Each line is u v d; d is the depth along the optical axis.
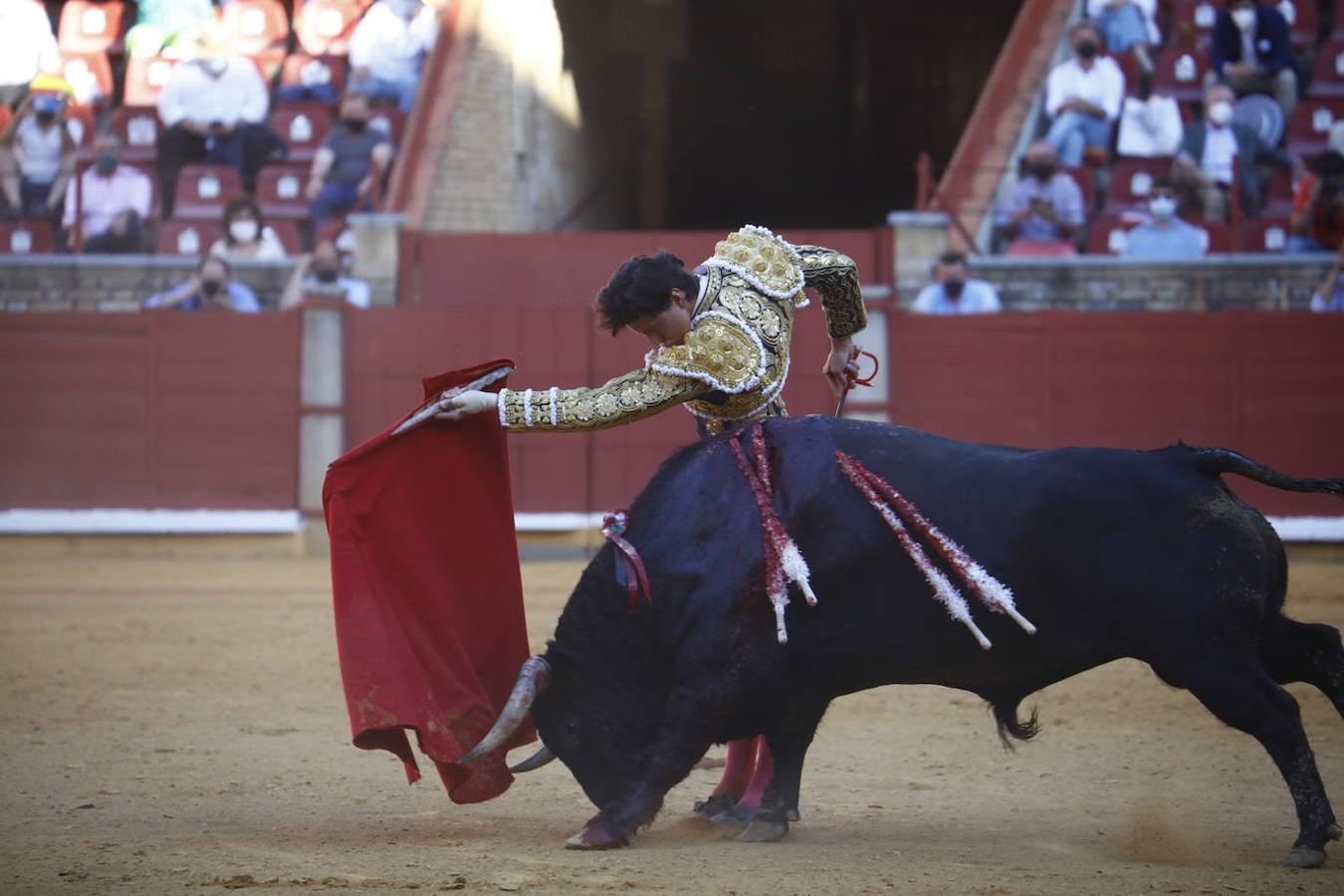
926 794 15.05
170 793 14.82
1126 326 43.00
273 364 43.81
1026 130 47.97
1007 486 12.04
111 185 47.28
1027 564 11.89
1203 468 12.07
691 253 44.59
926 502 12.06
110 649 26.08
